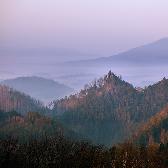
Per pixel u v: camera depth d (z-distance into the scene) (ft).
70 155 454.40
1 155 422.00
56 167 432.25
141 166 481.46
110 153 498.28
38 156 436.35
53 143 500.33
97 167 447.42
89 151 483.92
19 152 441.27
